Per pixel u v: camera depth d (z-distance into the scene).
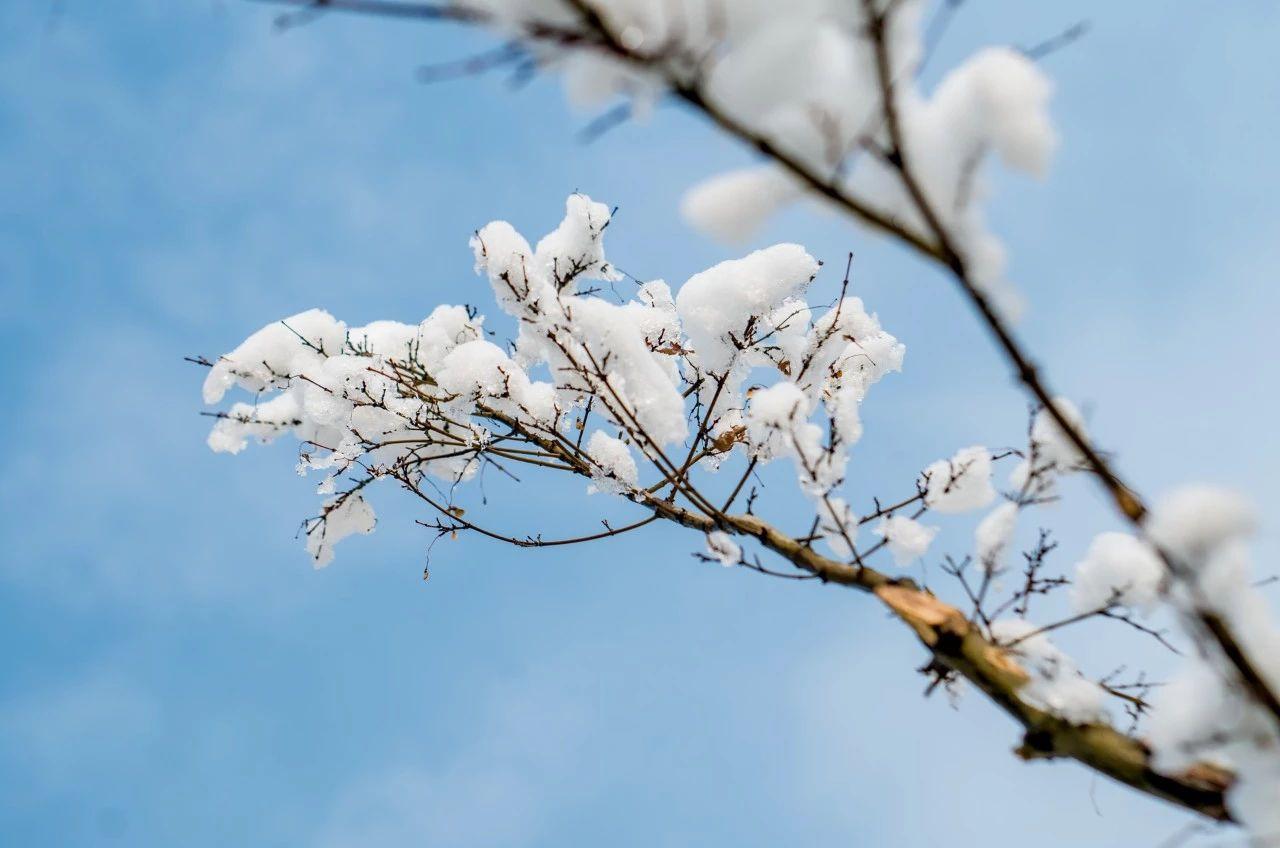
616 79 1.23
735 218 1.36
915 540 2.58
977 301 1.34
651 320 4.29
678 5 1.11
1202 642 1.67
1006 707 2.09
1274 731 1.67
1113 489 1.56
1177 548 1.52
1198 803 1.80
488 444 4.09
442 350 4.28
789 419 2.60
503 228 3.60
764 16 1.15
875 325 4.06
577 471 3.90
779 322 3.90
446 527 4.13
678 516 3.64
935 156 1.33
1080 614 2.27
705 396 4.22
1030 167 1.30
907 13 1.25
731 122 1.19
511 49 1.16
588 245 4.05
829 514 2.54
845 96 1.23
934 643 2.21
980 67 1.31
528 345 4.07
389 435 4.32
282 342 4.30
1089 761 1.94
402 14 1.14
